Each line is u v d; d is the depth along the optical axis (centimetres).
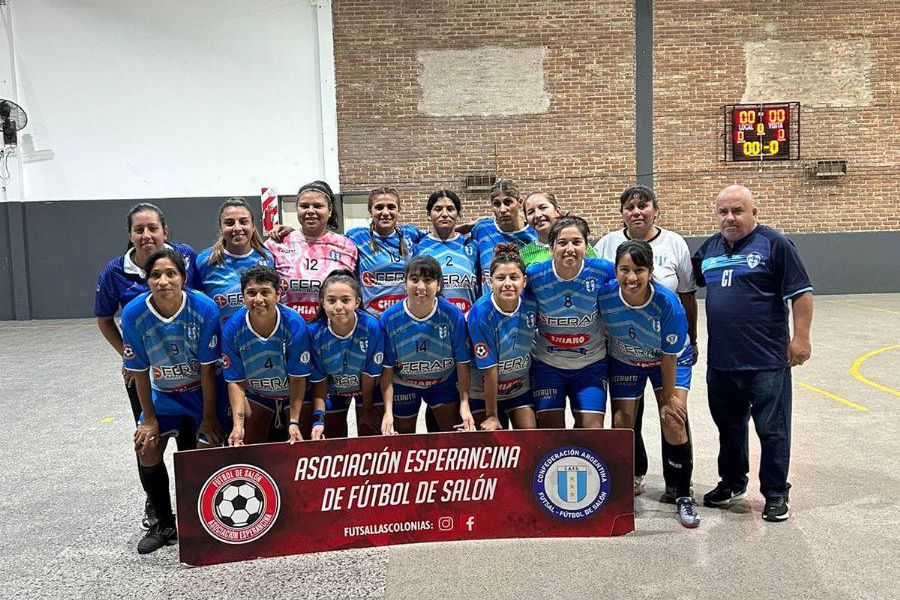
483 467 327
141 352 321
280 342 328
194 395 344
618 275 327
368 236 415
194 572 306
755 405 346
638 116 1248
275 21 1226
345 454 319
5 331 1124
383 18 1228
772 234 344
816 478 400
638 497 384
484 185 1249
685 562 300
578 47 1238
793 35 1237
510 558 308
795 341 338
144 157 1236
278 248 388
